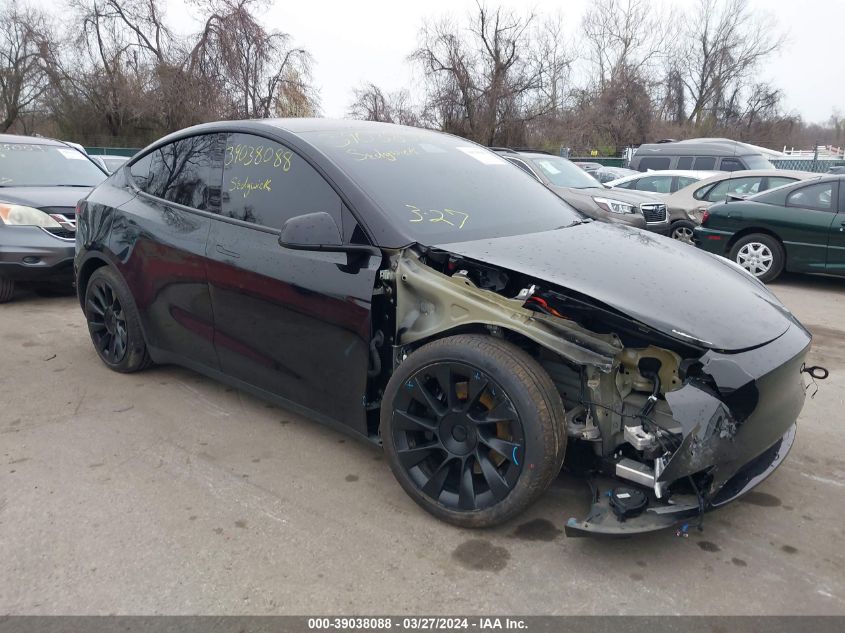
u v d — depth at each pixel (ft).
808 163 81.51
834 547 9.05
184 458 11.33
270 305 10.98
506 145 104.06
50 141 26.08
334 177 10.48
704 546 9.04
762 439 8.47
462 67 99.81
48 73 100.89
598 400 8.80
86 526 9.32
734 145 54.13
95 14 94.68
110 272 14.51
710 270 10.35
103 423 12.64
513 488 8.66
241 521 9.49
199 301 12.32
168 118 94.89
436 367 9.09
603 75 126.00
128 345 14.47
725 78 147.13
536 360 9.39
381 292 9.74
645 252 10.39
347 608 7.80
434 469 9.59
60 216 21.03
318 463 11.21
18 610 7.73
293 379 11.12
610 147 115.85
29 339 17.84
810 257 26.48
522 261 9.27
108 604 7.84
